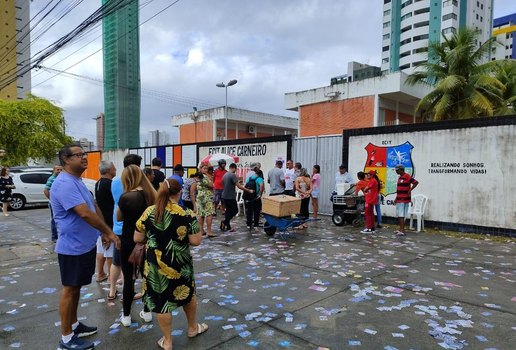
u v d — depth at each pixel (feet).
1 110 87.04
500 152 29.66
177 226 11.37
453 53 69.05
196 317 14.05
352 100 92.27
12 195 52.54
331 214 42.37
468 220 31.37
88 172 88.74
